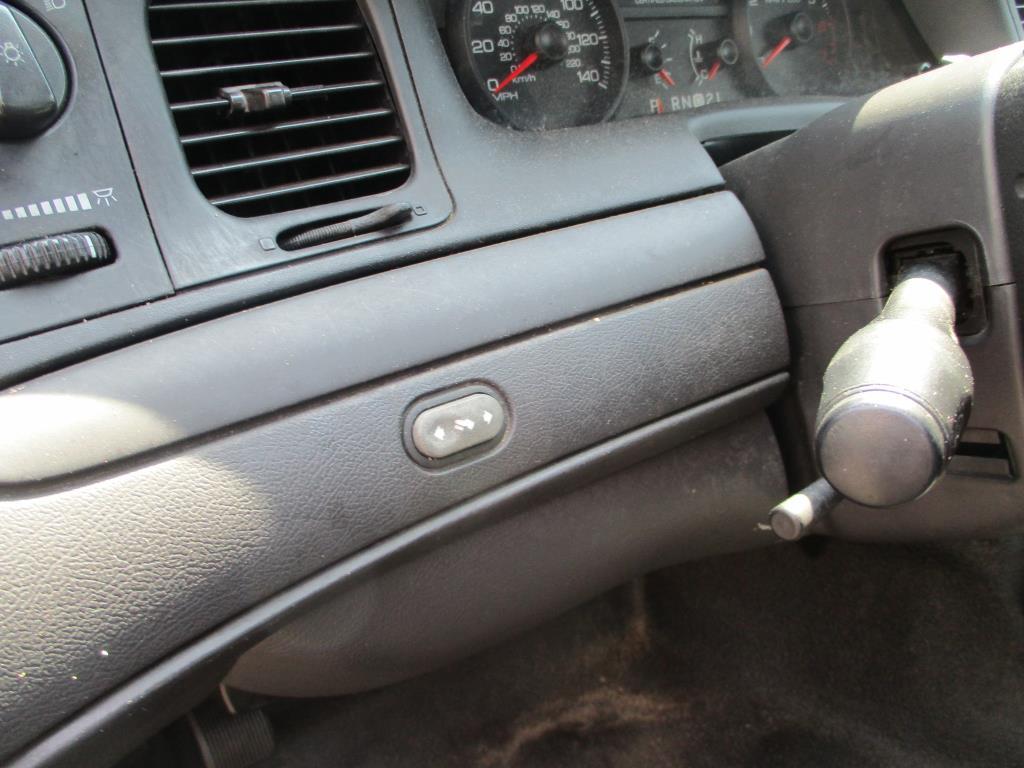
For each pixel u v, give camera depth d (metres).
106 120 0.84
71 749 0.74
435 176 1.00
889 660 1.42
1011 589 1.32
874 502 0.64
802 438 1.19
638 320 1.03
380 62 1.01
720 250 1.09
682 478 1.14
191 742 1.31
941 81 0.96
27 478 0.73
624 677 1.60
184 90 0.92
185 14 0.93
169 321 0.85
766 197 1.14
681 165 1.14
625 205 1.08
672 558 1.23
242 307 0.88
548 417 0.97
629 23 1.33
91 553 0.74
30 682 0.71
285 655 0.95
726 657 1.57
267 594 0.82
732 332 1.09
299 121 0.96
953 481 1.04
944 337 0.71
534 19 1.18
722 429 1.17
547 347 0.97
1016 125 0.89
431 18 1.04
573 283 1.00
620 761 1.45
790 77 1.49
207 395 0.81
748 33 1.41
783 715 1.48
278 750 1.45
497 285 0.96
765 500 1.20
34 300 0.80
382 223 0.94
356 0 1.00
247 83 0.96
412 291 0.92
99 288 0.82
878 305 1.04
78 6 0.84
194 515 0.79
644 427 1.04
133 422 0.78
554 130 1.10
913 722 1.38
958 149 0.93
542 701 1.56
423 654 1.03
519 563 1.04
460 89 1.04
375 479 0.87
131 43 0.86
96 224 0.83
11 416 0.76
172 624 0.77
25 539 0.72
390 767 1.44
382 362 0.89
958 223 0.94
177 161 0.87
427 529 0.91
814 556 1.51
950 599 1.38
